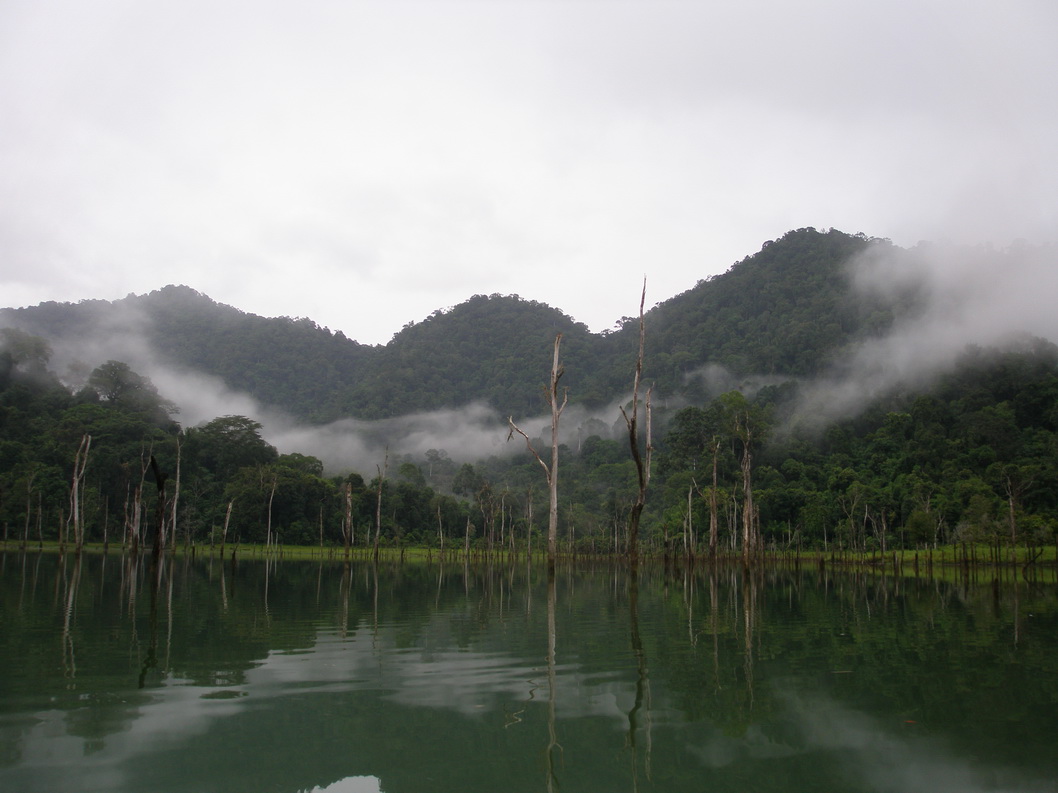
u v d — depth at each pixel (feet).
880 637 52.54
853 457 336.90
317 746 25.21
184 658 40.34
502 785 22.00
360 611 67.05
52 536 252.62
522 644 47.06
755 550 187.21
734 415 317.22
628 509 300.40
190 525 263.90
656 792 21.50
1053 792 21.93
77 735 25.75
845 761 24.57
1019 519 186.50
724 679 36.50
